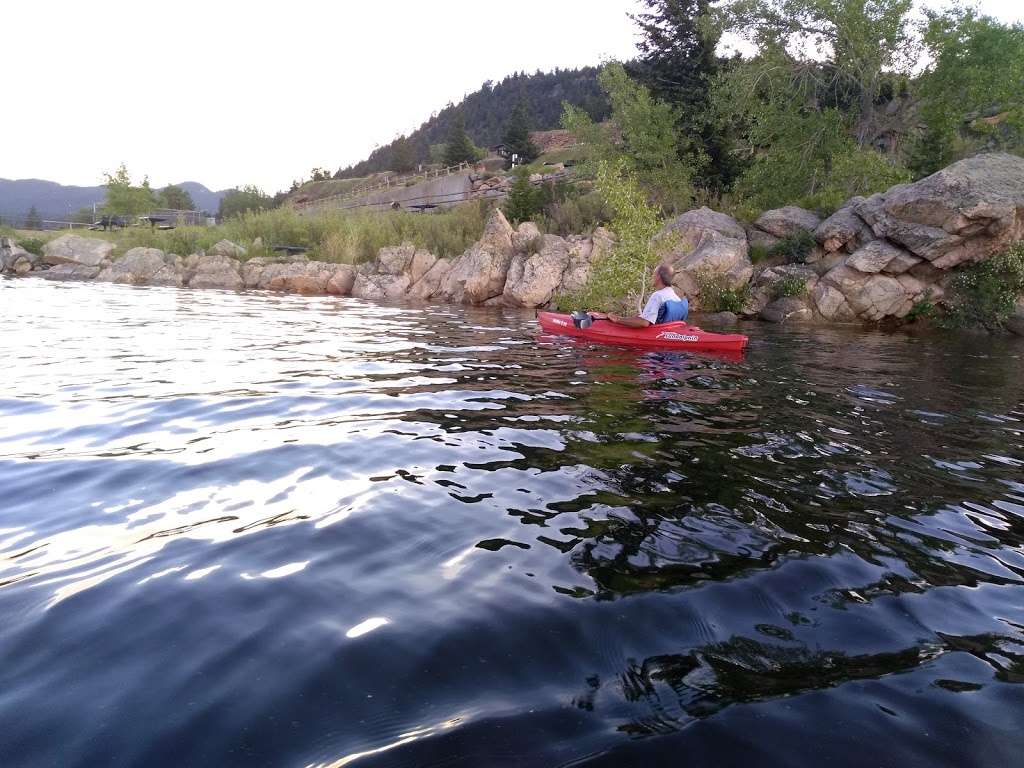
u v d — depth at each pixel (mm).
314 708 1596
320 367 6652
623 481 3312
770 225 16797
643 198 11383
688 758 1461
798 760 1467
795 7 19625
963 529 2855
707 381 6273
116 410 4664
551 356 7613
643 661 1829
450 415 4652
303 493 3084
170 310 12891
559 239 18359
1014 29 18203
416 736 1507
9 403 4809
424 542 2572
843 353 9031
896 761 1474
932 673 1815
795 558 2512
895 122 20953
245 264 22375
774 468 3605
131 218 35438
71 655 1789
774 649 1908
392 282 19766
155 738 1476
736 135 23453
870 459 3852
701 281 15398
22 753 1417
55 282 21062
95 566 2328
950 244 13688
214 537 2590
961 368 7930
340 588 2201
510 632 1948
